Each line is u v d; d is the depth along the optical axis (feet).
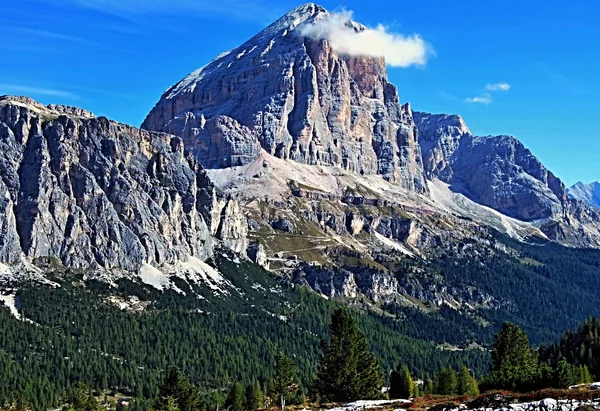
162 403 647.97
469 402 411.95
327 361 629.92
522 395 406.41
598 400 357.61
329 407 511.81
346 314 634.02
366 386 626.23
